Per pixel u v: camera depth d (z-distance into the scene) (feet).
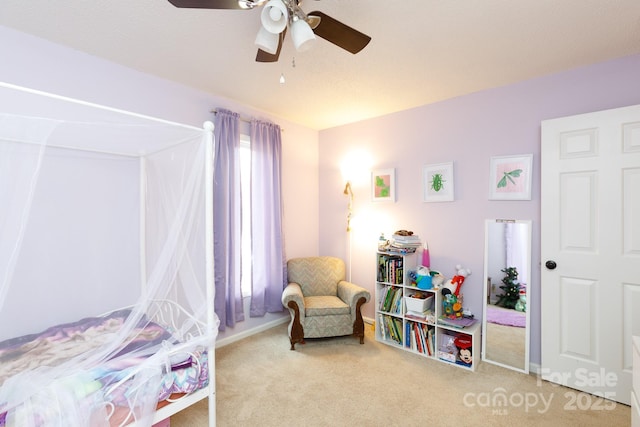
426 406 6.59
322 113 11.09
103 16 5.58
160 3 5.23
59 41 6.44
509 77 8.11
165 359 4.81
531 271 8.09
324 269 11.42
